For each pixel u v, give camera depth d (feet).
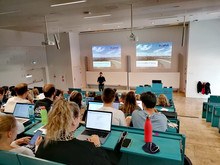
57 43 19.97
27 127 7.18
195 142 12.32
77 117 3.74
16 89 10.09
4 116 4.75
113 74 32.14
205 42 24.36
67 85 32.94
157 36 28.73
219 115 14.80
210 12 17.46
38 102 8.67
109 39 31.63
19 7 13.30
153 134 5.81
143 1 12.84
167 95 21.85
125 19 20.12
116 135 6.05
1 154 4.20
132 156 6.05
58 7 13.69
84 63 34.50
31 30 26.05
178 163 5.56
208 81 25.31
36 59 30.37
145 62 30.32
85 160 3.29
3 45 24.06
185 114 19.35
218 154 10.67
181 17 20.21
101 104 9.74
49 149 3.46
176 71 28.99
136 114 6.85
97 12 16.01
